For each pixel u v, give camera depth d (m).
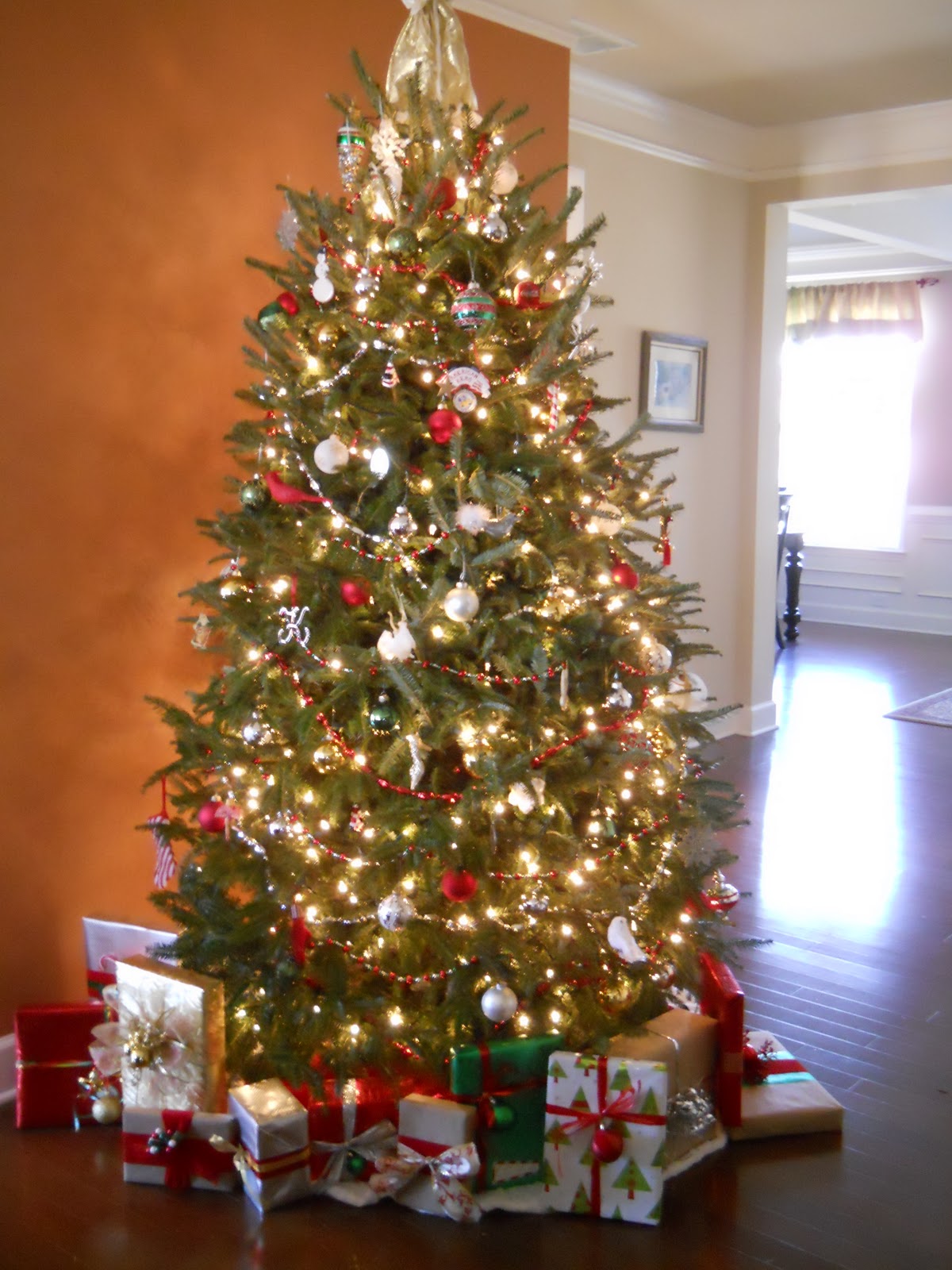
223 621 2.26
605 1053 2.11
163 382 2.67
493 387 2.15
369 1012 2.17
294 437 2.21
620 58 4.17
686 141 4.88
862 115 4.89
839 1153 2.29
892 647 8.14
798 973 3.09
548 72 3.53
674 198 4.87
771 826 4.28
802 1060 2.65
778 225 5.33
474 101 2.55
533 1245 2.01
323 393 2.19
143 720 2.72
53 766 2.56
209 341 2.75
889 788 4.77
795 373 9.17
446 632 2.08
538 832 2.15
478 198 2.25
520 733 2.14
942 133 4.73
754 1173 2.22
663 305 4.89
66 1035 2.39
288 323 2.23
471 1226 2.06
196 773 2.47
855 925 3.40
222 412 2.80
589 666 2.21
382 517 2.11
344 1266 1.95
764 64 4.24
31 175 2.39
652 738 2.35
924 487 8.65
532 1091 2.14
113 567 2.62
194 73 2.65
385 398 2.18
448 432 2.05
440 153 2.12
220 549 2.82
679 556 5.17
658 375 4.89
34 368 2.44
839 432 9.05
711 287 5.13
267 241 2.85
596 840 2.25
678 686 2.55
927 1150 2.30
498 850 2.19
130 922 2.49
